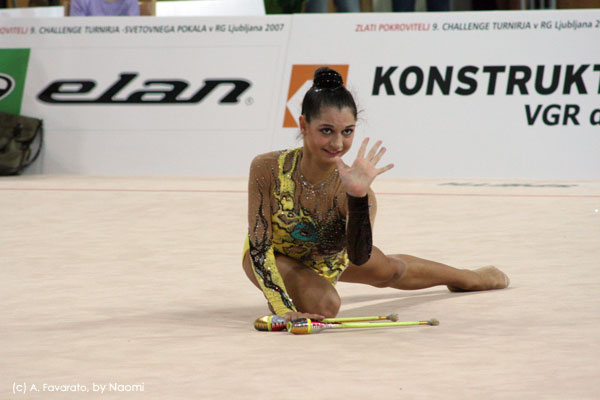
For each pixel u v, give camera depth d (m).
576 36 28.56
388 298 11.81
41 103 31.06
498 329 9.31
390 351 8.34
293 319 9.35
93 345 8.74
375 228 18.11
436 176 28.92
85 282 12.78
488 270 11.93
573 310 10.27
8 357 8.22
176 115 30.41
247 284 12.65
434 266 11.39
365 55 29.47
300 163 10.00
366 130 29.30
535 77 28.67
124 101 30.67
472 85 28.92
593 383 6.99
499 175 28.72
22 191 25.20
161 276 13.28
